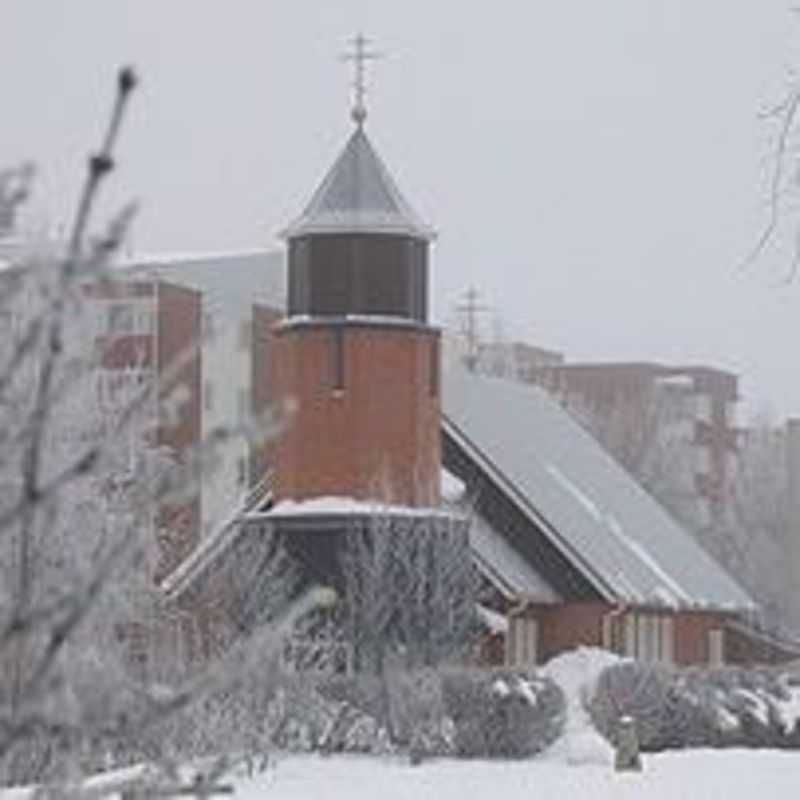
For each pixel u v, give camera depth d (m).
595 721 126.12
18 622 13.05
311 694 110.56
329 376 148.12
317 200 152.38
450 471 169.38
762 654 195.25
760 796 87.38
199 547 129.75
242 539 129.38
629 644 168.62
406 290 150.62
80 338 14.74
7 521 12.85
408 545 132.62
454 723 114.12
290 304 151.88
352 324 148.50
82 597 13.20
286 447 147.25
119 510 27.34
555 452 184.75
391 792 89.25
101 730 13.80
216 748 77.44
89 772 17.30
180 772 18.20
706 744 130.12
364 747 112.75
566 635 165.12
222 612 115.75
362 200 151.25
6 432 13.04
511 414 183.38
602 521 176.88
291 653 109.19
